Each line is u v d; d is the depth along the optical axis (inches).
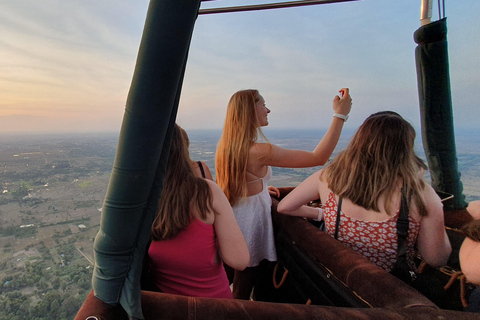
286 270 59.1
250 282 68.4
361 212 43.0
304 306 24.4
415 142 41.5
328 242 42.5
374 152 40.8
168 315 24.1
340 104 64.1
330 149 64.1
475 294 37.6
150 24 18.5
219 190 39.3
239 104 62.6
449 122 69.2
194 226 36.5
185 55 21.6
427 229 39.9
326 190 48.8
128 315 24.5
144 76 19.3
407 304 26.3
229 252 39.4
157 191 24.5
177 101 23.4
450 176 67.7
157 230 36.0
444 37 67.0
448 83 66.9
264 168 64.9
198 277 39.2
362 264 35.0
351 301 34.9
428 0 68.5
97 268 24.9
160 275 39.6
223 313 23.6
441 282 43.1
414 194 39.0
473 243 37.0
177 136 37.4
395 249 41.5
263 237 65.2
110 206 22.5
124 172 21.5
